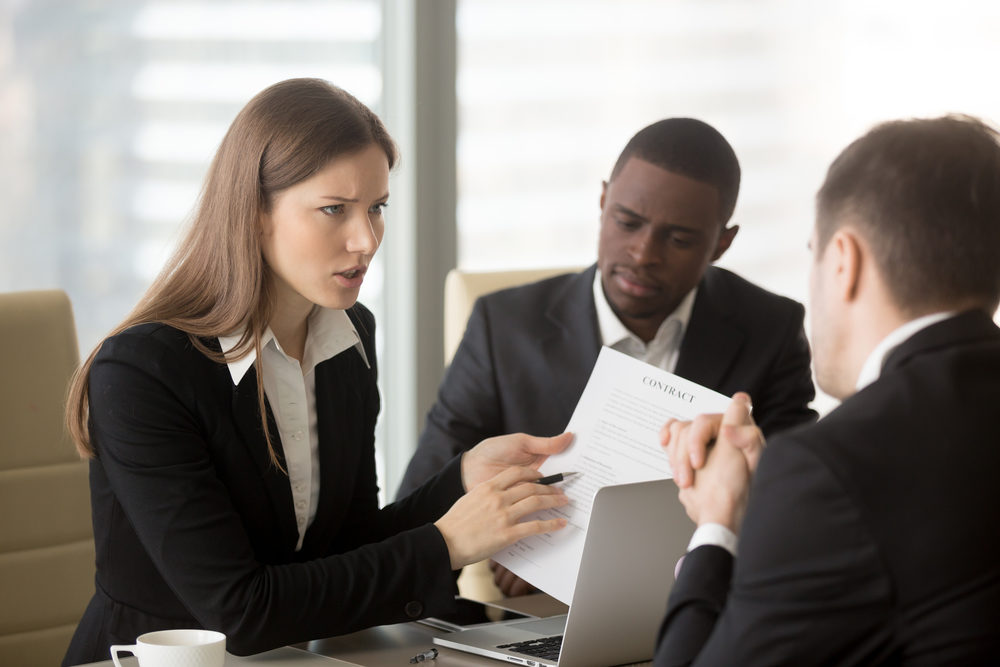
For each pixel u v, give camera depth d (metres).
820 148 4.43
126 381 1.64
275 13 3.42
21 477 2.18
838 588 1.05
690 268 2.09
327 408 1.89
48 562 2.20
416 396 3.79
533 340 2.27
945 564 1.03
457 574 1.90
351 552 1.66
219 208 1.71
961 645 1.03
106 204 3.16
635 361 1.74
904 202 1.15
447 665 1.58
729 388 2.22
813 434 1.09
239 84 3.37
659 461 1.65
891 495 1.04
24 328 2.21
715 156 2.04
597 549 1.50
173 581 1.60
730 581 1.29
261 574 1.60
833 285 1.21
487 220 3.90
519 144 3.93
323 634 1.61
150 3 3.19
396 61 3.69
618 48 4.05
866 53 4.43
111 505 1.75
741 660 1.09
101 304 3.18
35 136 3.04
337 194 1.66
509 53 3.87
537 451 1.79
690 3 4.15
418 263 3.75
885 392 1.11
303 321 1.87
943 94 4.53
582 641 1.55
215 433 1.69
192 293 1.75
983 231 1.15
